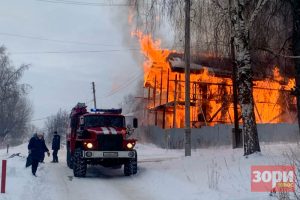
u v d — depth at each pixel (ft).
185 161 55.42
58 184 44.91
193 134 110.42
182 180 42.96
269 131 99.40
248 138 48.80
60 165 69.72
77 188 42.37
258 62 59.41
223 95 113.70
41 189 40.24
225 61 68.59
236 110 77.10
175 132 112.88
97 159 50.72
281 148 63.67
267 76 64.13
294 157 41.19
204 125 117.19
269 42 54.95
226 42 56.70
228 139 100.89
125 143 51.37
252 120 49.03
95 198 36.83
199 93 118.83
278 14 52.75
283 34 54.44
